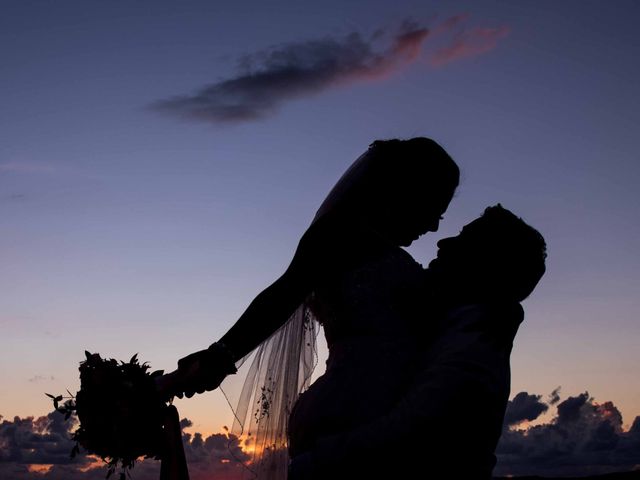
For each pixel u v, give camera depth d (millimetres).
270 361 2959
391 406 2439
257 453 2869
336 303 2617
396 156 2824
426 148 2859
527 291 2604
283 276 2639
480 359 2363
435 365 2375
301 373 2938
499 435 2434
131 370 2588
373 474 2305
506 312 2502
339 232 2639
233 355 2578
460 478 2314
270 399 2904
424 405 2297
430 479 2301
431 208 2865
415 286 2600
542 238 2656
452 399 2299
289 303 2604
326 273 2621
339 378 2520
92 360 2607
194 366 2590
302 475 2359
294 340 2973
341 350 2578
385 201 2799
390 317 2559
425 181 2811
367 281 2588
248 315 2602
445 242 2627
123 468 2570
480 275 2527
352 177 2809
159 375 2635
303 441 2525
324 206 2795
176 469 2555
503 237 2549
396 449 2291
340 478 2318
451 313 2498
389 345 2527
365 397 2457
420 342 2564
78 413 2551
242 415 2883
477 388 2322
